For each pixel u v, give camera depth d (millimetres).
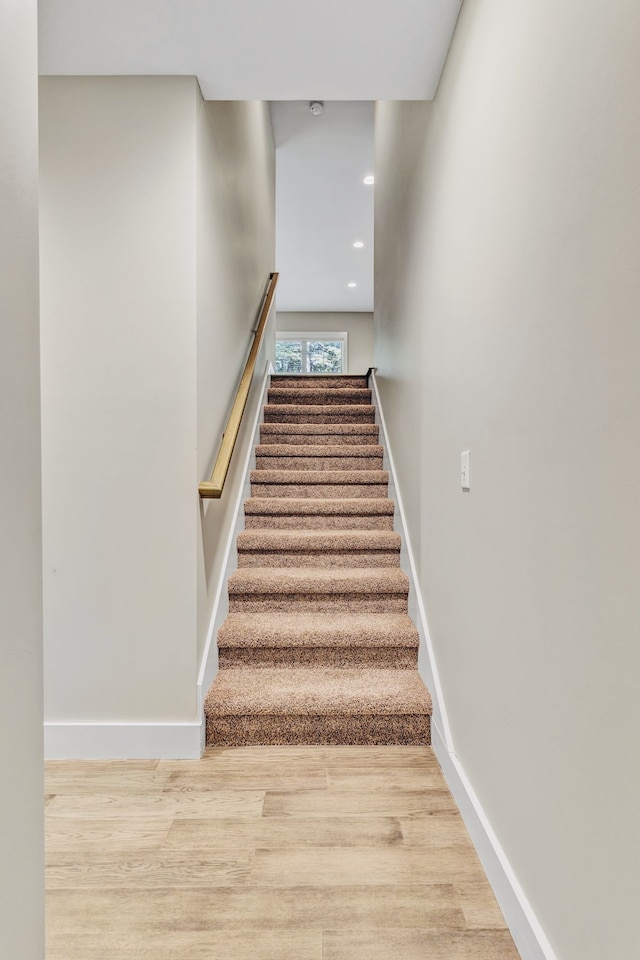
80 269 1953
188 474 1973
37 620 859
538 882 1107
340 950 1189
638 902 771
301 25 1724
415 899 1323
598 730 877
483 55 1457
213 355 2260
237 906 1305
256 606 2527
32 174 855
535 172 1120
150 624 1979
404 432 2787
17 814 801
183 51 1833
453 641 1782
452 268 1788
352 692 2062
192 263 1959
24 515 827
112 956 1179
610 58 835
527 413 1161
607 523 850
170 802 1697
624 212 801
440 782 1794
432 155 2092
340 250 6730
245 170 3176
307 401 4426
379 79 1977
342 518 3045
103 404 1966
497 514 1357
